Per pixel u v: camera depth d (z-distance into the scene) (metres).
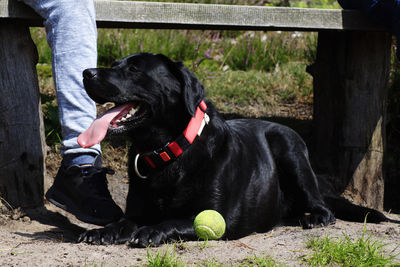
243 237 2.97
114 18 3.32
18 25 3.24
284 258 2.26
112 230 2.60
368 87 4.00
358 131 4.05
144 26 3.68
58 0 2.92
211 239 2.53
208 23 3.52
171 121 2.72
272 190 3.23
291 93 5.64
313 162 4.32
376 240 2.51
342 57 4.07
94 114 3.00
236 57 6.78
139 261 2.18
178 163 2.67
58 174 3.03
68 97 2.91
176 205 2.71
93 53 2.97
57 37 2.92
